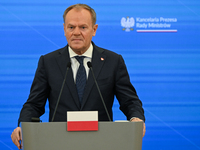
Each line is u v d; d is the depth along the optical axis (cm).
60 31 875
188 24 895
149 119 881
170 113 885
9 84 857
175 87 888
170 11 892
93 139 396
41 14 871
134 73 883
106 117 543
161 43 888
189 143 883
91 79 543
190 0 895
